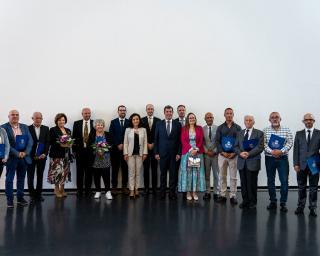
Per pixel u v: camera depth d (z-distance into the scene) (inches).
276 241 150.0
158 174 272.1
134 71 276.8
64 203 224.5
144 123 260.5
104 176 241.8
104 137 245.6
